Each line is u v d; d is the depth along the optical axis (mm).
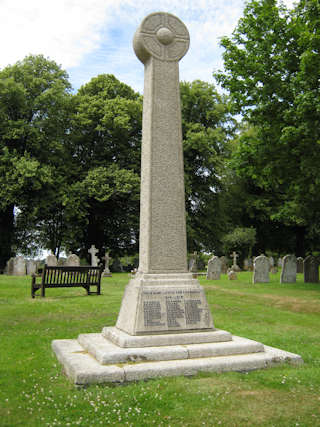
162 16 7203
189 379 4793
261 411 3957
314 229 36000
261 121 17156
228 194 40406
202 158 35844
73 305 11328
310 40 13625
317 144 14773
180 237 6566
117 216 36531
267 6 16984
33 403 4109
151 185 6559
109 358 4969
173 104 6996
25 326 8234
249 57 16984
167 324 5793
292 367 5441
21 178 27906
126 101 33656
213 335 5836
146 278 6078
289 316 10445
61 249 36812
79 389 4453
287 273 20828
